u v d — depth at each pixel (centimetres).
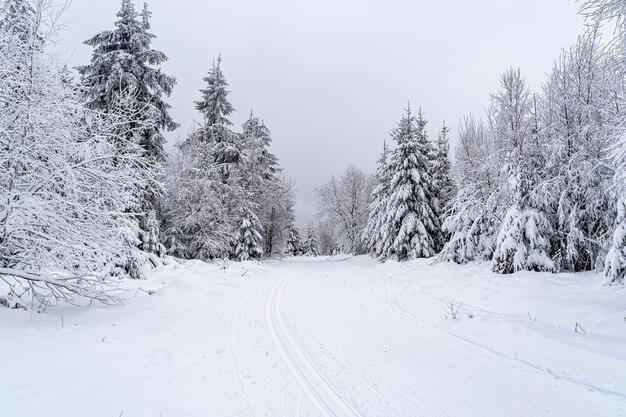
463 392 529
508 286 1149
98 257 809
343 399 504
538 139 1481
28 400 392
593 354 633
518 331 792
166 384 501
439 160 2798
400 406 485
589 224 1293
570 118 1378
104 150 877
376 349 720
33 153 730
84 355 545
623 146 746
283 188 3703
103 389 447
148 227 1725
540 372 594
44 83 739
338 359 661
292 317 973
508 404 490
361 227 4216
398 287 1438
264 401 494
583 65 1330
